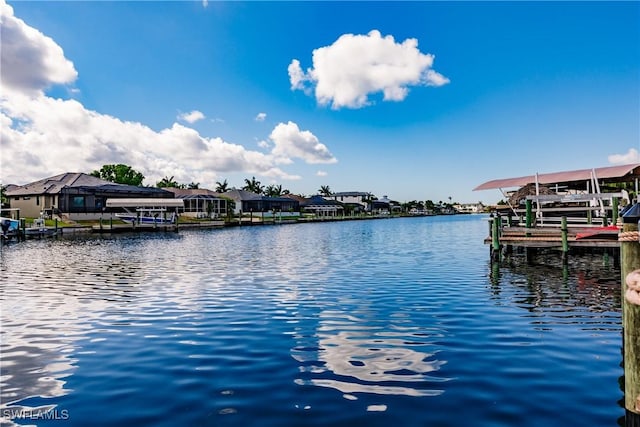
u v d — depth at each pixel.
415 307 11.77
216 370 7.22
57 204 64.75
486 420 5.33
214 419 5.49
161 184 129.75
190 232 58.53
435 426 5.21
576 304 11.84
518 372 6.86
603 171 24.97
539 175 28.53
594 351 7.82
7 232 43.28
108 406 5.94
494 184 29.95
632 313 4.83
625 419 5.28
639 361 4.81
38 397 6.27
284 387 6.46
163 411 5.75
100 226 55.25
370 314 11.07
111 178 112.75
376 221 109.12
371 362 7.49
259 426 5.28
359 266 21.08
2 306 12.45
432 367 7.19
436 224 85.62
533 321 10.02
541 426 5.17
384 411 5.62
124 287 15.57
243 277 17.88
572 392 6.10
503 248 23.03
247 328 9.86
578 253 24.23
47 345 8.74
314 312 11.39
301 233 55.00
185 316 11.08
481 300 12.51
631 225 5.07
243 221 81.81
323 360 7.64
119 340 9.02
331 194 160.25
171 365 7.48
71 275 18.73
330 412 5.62
